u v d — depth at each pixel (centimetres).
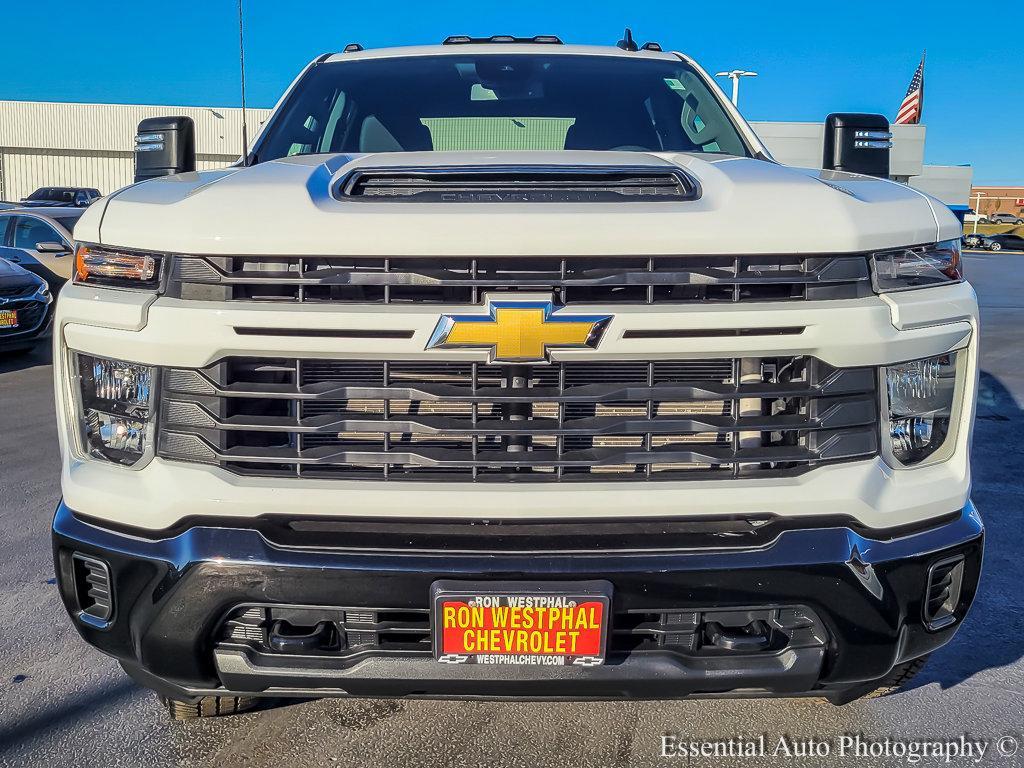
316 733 245
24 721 250
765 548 185
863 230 189
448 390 186
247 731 246
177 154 269
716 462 189
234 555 182
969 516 205
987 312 1426
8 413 668
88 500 196
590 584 179
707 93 323
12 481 484
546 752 237
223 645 191
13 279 883
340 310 181
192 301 186
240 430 187
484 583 179
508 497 185
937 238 200
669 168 209
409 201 190
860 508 188
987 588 343
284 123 308
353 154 244
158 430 190
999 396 748
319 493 186
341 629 189
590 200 190
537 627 181
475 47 345
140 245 191
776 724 251
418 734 245
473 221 181
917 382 197
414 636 191
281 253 182
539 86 320
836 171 252
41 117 3962
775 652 191
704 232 183
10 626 309
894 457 195
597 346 182
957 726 249
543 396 186
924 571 194
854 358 188
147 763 230
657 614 189
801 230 185
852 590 187
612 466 190
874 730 248
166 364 188
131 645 195
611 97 315
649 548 184
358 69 333
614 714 256
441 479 188
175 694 212
